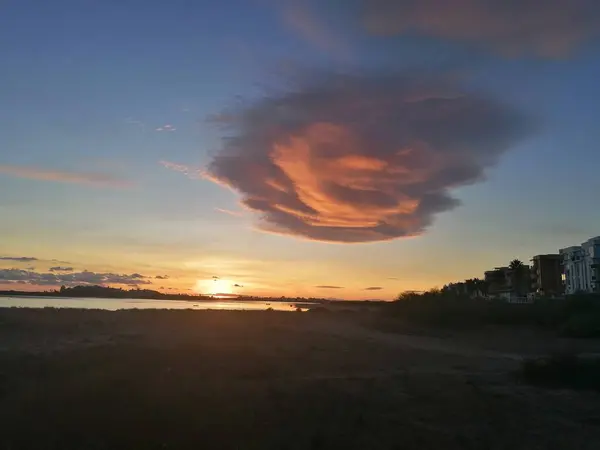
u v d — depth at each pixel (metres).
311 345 33.00
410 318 58.78
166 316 65.62
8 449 9.52
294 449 10.21
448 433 11.92
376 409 13.50
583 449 11.29
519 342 40.84
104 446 9.80
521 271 115.12
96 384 14.20
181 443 10.12
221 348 26.89
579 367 18.25
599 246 92.69
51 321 48.94
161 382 14.88
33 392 13.38
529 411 14.13
